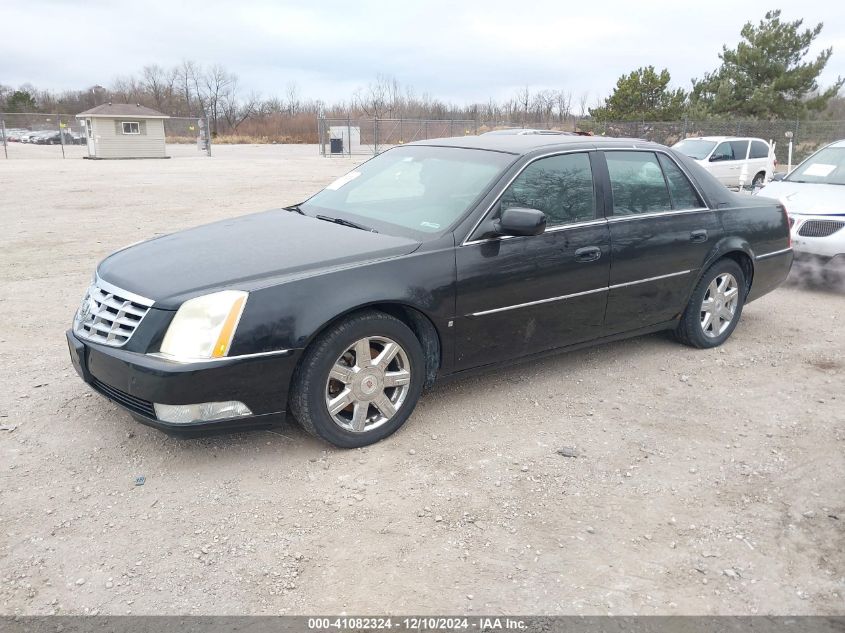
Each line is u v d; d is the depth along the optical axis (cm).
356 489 352
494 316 429
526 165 449
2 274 791
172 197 1595
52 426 409
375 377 388
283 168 2658
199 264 379
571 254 455
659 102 3556
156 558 298
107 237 1048
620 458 391
